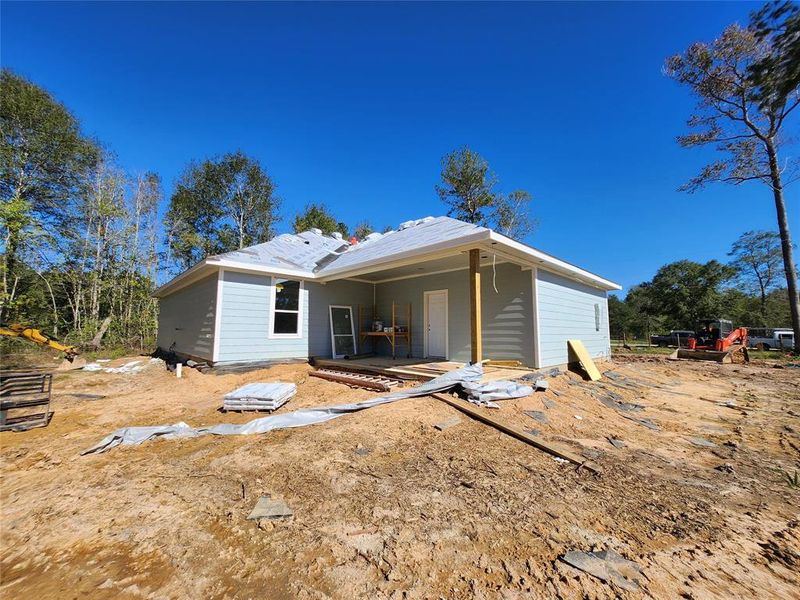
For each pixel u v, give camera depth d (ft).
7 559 7.43
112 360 44.88
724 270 104.37
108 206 58.80
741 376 37.55
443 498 10.12
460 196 78.33
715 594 6.40
